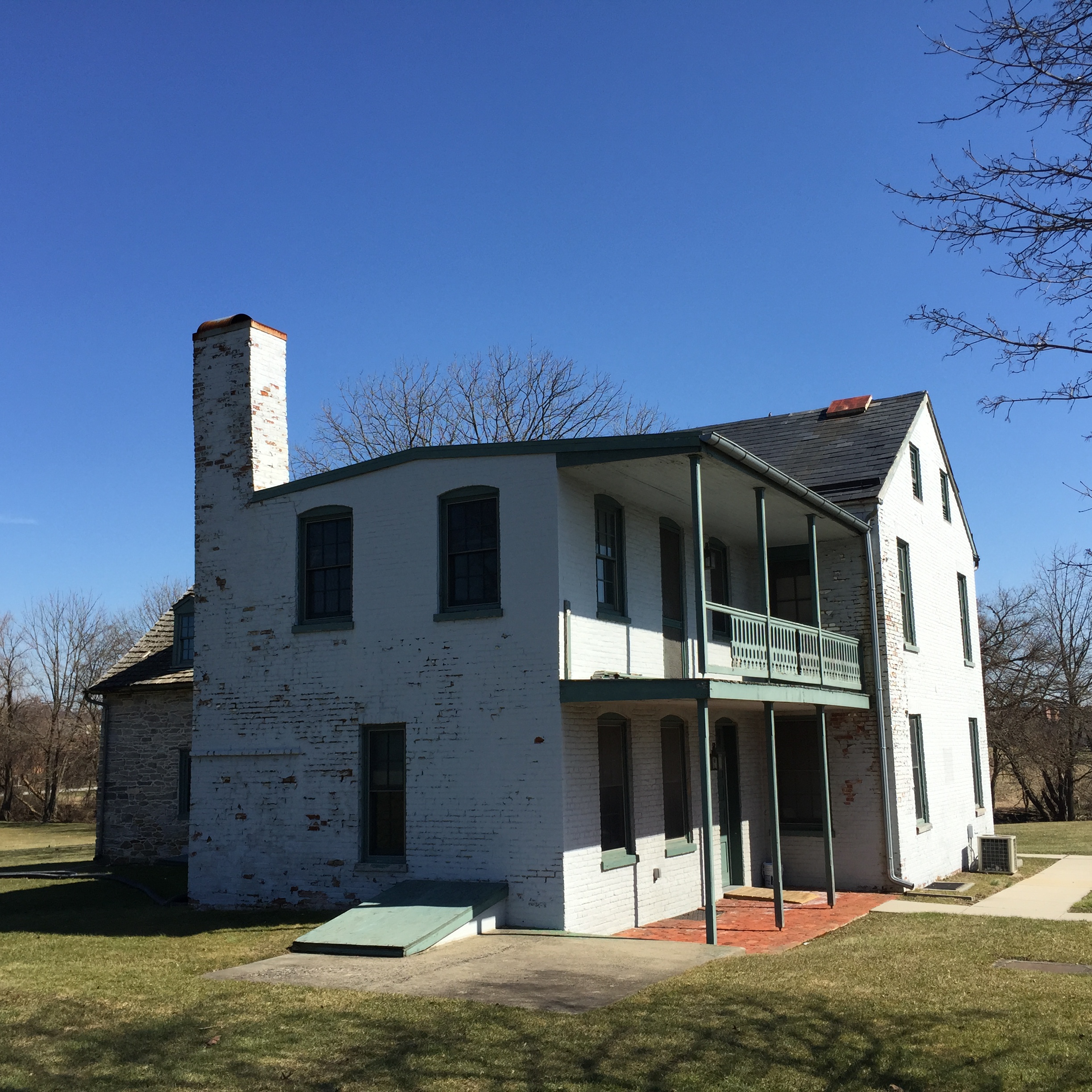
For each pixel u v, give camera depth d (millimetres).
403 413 38406
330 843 14969
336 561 15656
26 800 54312
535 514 13938
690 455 12836
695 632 17547
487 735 13875
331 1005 9070
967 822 22203
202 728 16234
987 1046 7738
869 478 19109
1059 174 7484
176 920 14859
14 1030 8375
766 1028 8273
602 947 11797
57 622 56719
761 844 18750
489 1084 7105
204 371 17297
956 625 23406
